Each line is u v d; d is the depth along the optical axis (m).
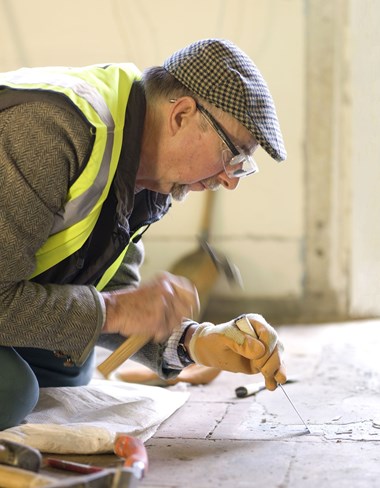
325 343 4.18
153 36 5.17
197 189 2.46
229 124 2.28
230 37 5.11
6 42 5.25
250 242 5.24
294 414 2.66
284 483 1.98
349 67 5.02
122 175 2.27
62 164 2.11
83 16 5.20
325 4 4.99
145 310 2.22
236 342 2.39
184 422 2.59
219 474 2.06
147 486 1.97
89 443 2.22
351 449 2.25
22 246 2.12
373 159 5.04
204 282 2.50
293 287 5.23
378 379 3.21
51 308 2.15
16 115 2.11
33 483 1.82
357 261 5.14
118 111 2.26
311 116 5.10
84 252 2.37
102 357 3.85
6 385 2.28
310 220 5.17
